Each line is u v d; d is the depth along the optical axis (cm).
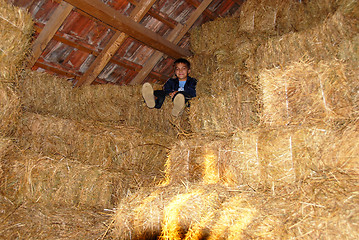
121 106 421
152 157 379
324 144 206
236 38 427
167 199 231
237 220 196
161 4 451
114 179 306
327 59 277
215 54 447
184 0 465
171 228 214
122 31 420
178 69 456
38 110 384
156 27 479
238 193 229
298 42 302
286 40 311
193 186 254
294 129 219
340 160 198
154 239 215
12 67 274
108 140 343
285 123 240
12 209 245
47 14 366
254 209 194
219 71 406
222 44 456
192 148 305
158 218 219
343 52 260
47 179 271
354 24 286
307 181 198
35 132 313
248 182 240
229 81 395
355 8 299
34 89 379
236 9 542
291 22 370
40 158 271
